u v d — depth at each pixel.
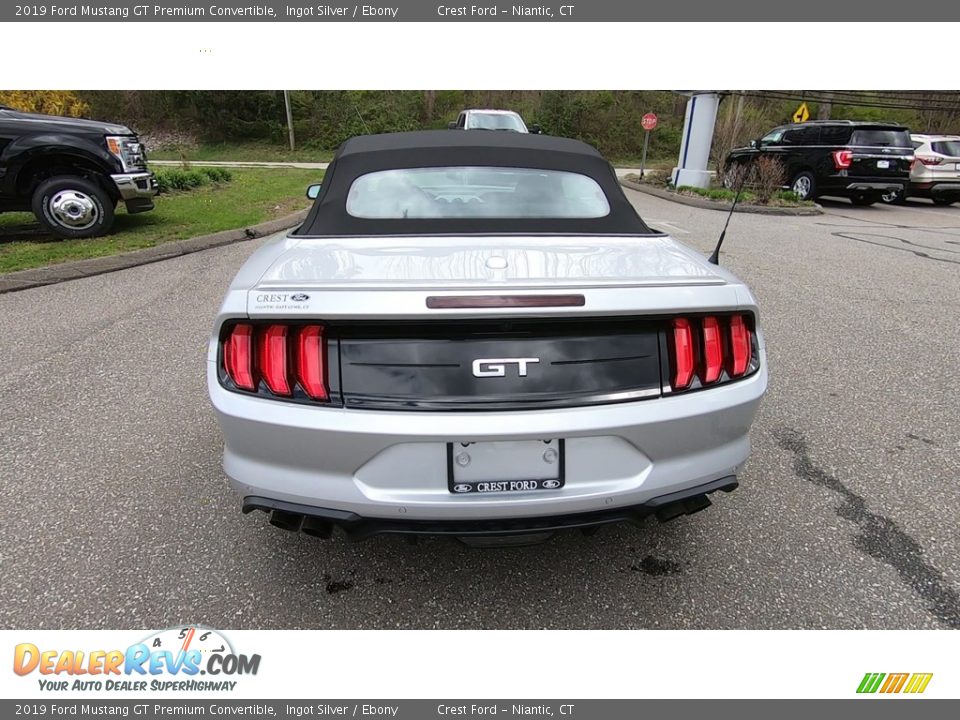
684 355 1.76
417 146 2.80
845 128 12.26
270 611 2.00
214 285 5.64
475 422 1.63
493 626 1.97
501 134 3.00
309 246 2.24
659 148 31.73
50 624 1.92
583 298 1.66
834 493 2.61
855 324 4.81
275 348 1.67
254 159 25.20
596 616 2.00
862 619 1.98
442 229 2.44
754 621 1.98
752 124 18.83
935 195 13.91
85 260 6.06
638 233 2.52
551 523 1.79
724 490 1.92
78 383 3.59
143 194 7.29
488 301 1.61
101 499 2.51
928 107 27.11
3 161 6.64
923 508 2.50
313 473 1.71
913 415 3.30
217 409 1.73
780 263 7.00
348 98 28.48
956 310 5.20
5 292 5.42
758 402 1.90
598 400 1.71
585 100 30.86
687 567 2.19
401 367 1.66
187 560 2.19
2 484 2.60
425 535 1.76
